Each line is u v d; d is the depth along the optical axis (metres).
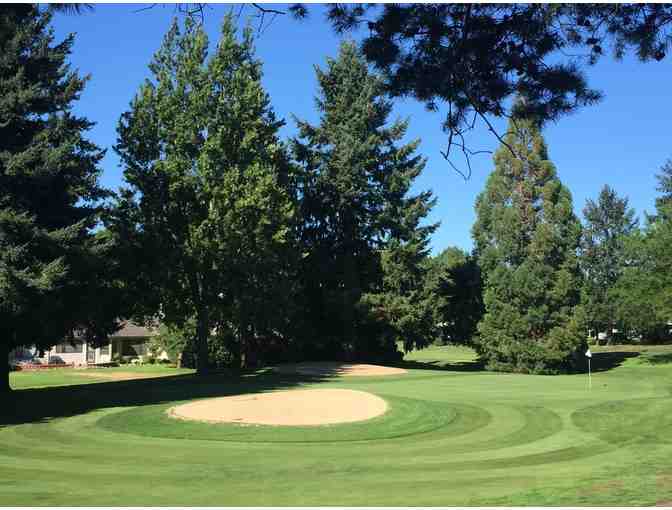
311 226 47.50
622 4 8.36
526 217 46.50
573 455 14.09
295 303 43.16
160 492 10.27
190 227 33.34
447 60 9.23
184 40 34.78
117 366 55.91
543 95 9.03
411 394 25.02
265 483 11.04
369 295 44.34
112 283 30.83
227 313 37.53
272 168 36.28
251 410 19.41
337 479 11.38
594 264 71.00
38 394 25.12
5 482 11.15
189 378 32.31
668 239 43.84
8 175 21.89
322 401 20.83
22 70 23.50
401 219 46.50
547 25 8.66
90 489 10.54
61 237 22.30
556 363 43.47
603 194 71.62
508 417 19.42
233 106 34.62
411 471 12.19
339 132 46.72
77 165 24.02
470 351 84.25
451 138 9.79
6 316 22.42
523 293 44.81
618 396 24.45
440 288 49.03
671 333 66.62
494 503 7.91
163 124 34.31
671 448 14.41
